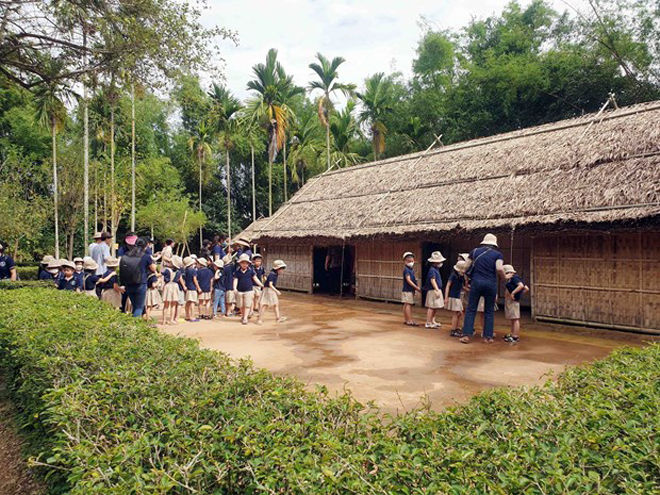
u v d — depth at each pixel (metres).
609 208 8.51
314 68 26.11
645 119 10.12
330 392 5.35
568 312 9.78
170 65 12.45
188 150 37.97
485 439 2.36
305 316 11.43
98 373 3.42
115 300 8.92
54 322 5.25
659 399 2.87
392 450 2.18
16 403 4.87
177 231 31.42
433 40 32.78
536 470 1.98
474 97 28.98
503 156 12.21
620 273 9.04
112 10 11.78
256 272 12.07
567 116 26.34
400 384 5.65
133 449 2.12
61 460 2.29
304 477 1.87
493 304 8.07
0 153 28.06
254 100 27.38
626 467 1.98
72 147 26.45
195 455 2.14
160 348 4.14
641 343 7.96
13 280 11.86
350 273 17.30
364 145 36.75
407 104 33.53
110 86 13.27
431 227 11.20
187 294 10.73
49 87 13.63
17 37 11.82
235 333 9.19
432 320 9.65
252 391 3.06
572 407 2.72
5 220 20.77
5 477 3.78
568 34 28.33
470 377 5.94
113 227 26.39
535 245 10.38
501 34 30.97
